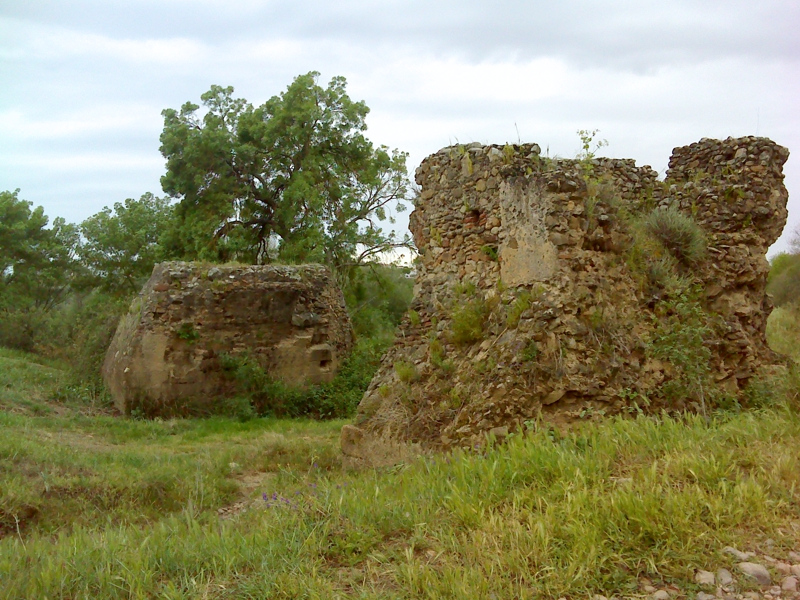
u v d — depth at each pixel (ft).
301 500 19.08
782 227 32.60
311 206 92.84
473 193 30.66
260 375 54.49
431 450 26.09
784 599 12.64
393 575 14.35
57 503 25.00
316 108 96.78
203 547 16.51
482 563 14.25
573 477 17.62
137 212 114.21
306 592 13.73
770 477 16.71
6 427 37.14
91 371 60.23
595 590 13.17
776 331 53.47
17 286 112.16
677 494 15.80
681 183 33.32
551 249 25.93
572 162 27.99
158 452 36.11
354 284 103.76
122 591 14.49
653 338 26.76
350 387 57.98
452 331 29.01
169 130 96.99
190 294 54.24
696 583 13.19
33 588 14.57
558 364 24.21
